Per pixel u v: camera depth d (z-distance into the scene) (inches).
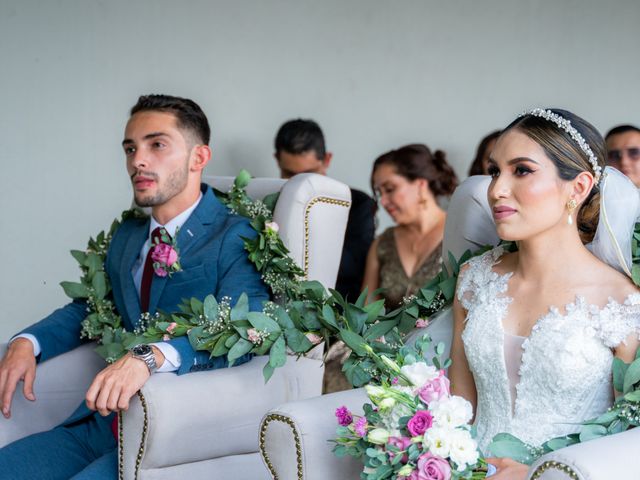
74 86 204.4
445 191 179.2
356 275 192.9
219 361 113.7
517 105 245.6
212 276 124.2
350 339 107.1
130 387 105.1
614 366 92.0
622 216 97.6
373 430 85.4
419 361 93.5
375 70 233.8
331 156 214.5
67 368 130.9
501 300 101.0
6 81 199.2
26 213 201.9
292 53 225.0
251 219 130.2
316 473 93.5
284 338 111.1
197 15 214.4
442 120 240.5
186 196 127.4
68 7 203.0
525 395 97.6
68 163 204.8
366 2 231.6
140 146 125.1
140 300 128.3
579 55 248.7
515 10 243.6
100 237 139.9
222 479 111.8
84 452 123.0
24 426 127.3
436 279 116.5
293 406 95.9
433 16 237.6
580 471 75.9
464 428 84.2
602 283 96.3
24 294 202.5
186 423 107.2
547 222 96.0
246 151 221.3
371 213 197.5
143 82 210.1
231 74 218.8
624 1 250.1
